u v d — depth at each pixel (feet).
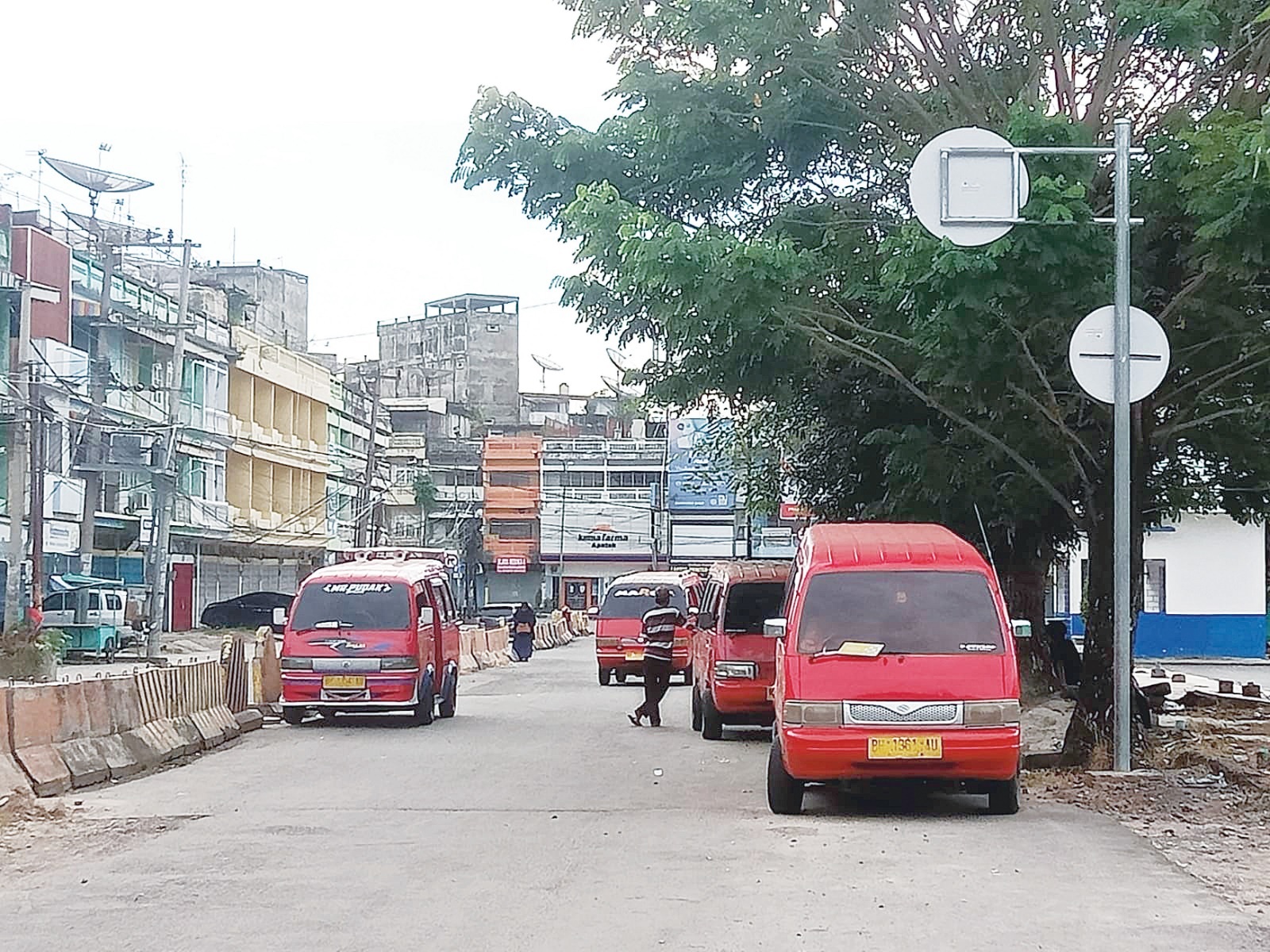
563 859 33.76
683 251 45.16
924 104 54.03
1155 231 49.80
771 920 26.94
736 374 56.34
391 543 240.32
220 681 65.51
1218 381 52.54
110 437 145.48
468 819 40.40
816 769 39.19
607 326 53.31
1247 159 39.32
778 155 54.65
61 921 27.63
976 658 39.75
